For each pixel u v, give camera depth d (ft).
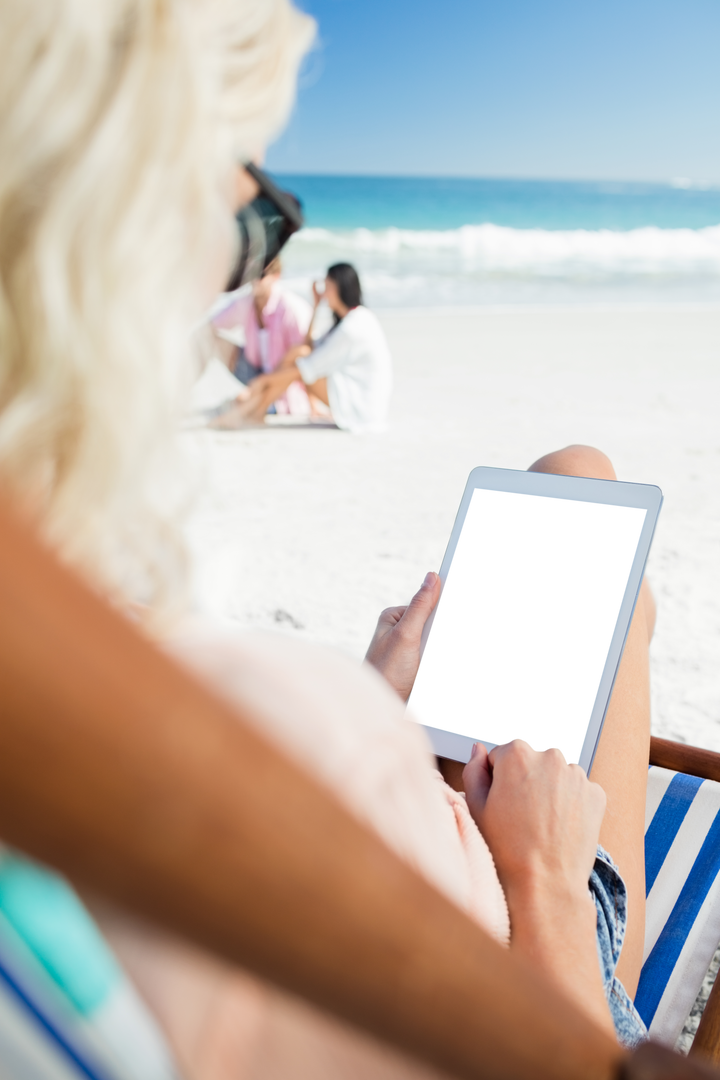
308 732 1.56
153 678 0.73
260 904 0.81
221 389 24.26
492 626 4.88
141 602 1.63
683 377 28.76
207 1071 1.52
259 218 1.96
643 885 4.51
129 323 1.39
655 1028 4.65
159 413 1.48
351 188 109.09
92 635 0.70
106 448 1.41
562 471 5.78
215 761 0.75
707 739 9.55
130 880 0.75
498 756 3.76
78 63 1.29
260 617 12.55
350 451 20.76
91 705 0.68
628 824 4.52
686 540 15.26
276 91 1.71
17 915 1.55
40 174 1.31
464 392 27.12
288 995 0.91
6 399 1.37
